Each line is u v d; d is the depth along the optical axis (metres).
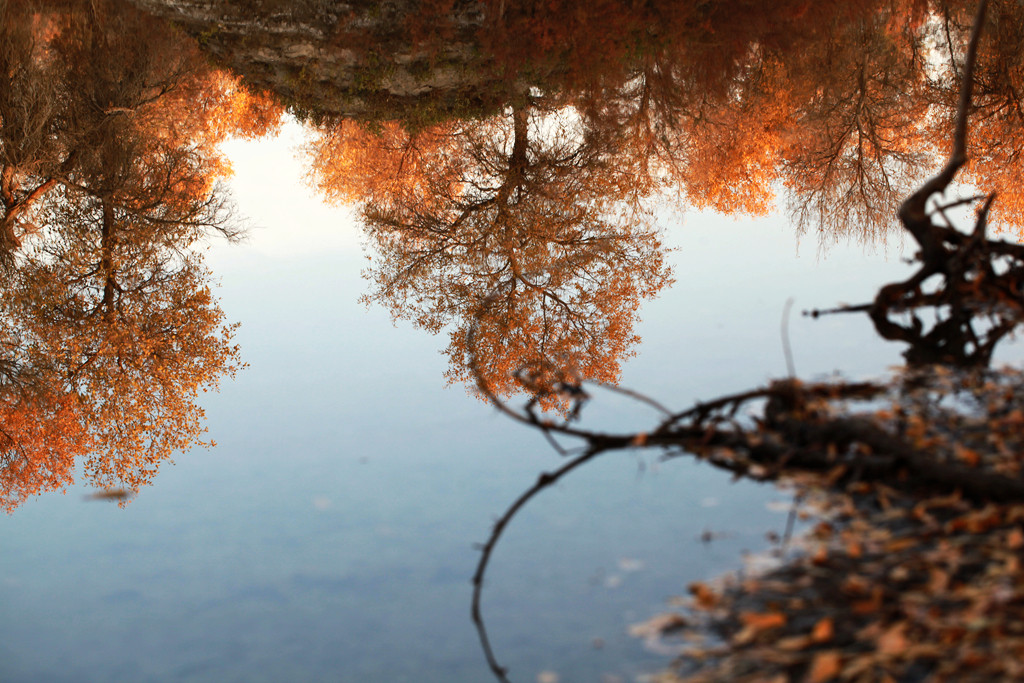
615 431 6.66
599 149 24.28
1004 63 22.89
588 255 20.08
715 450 5.41
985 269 7.95
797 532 4.52
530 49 21.28
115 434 13.98
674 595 4.16
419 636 4.13
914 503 4.48
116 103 20.78
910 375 6.48
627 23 21.08
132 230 20.45
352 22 21.22
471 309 17.03
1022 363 6.68
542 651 3.86
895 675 3.16
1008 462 4.54
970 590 3.54
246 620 4.44
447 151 28.91
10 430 14.44
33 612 4.70
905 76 24.75
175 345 15.96
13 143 19.36
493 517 5.44
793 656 3.41
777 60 23.72
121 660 4.14
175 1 20.66
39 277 18.64
